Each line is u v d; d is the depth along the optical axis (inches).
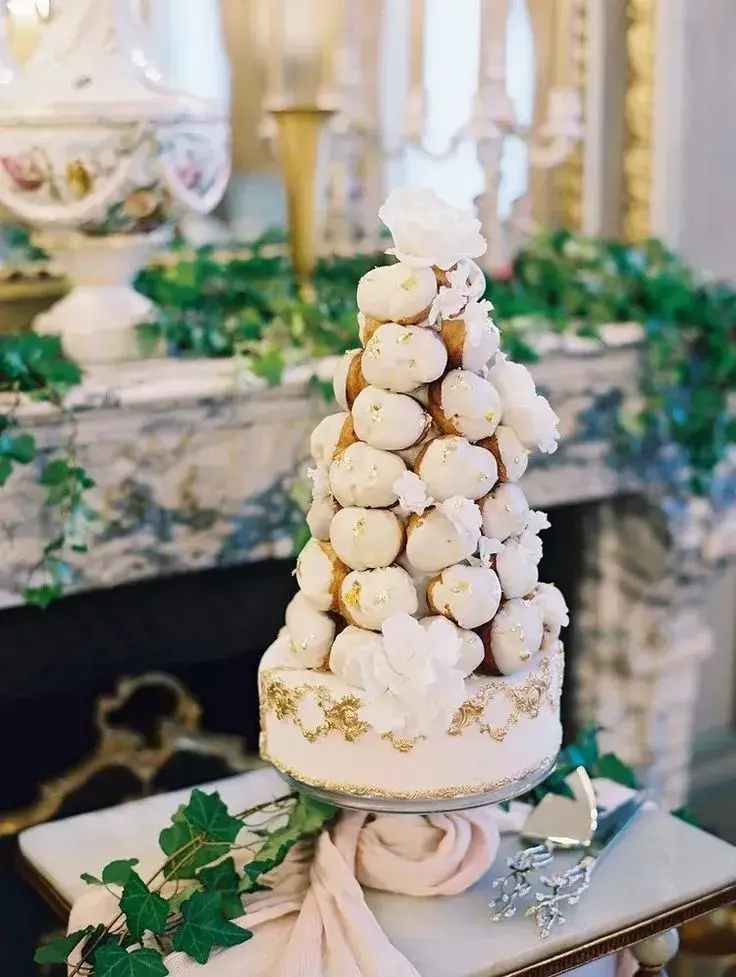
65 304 69.8
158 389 64.9
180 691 81.1
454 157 89.2
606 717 94.7
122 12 63.6
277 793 54.1
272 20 81.8
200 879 45.5
